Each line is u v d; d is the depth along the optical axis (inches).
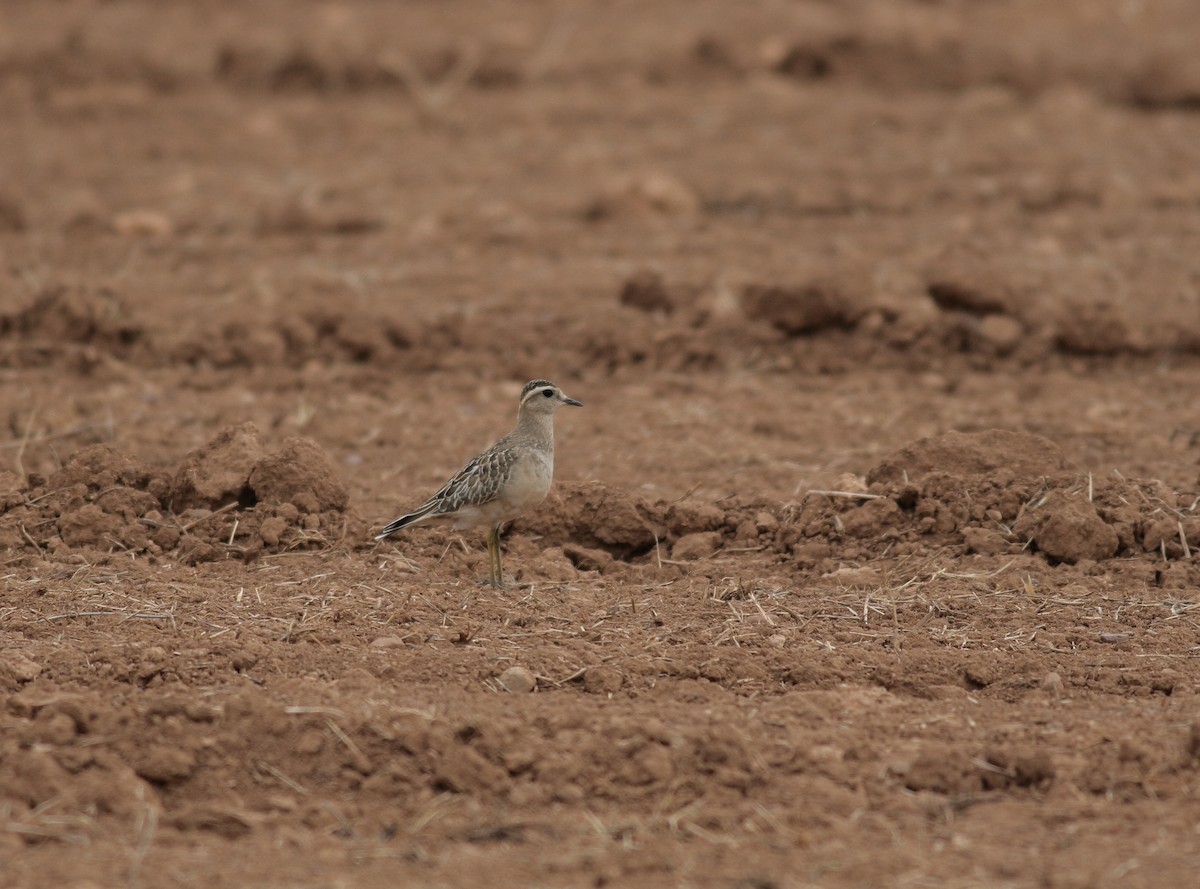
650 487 590.2
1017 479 539.2
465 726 372.2
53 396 682.2
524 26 1434.5
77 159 1128.8
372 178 1072.2
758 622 459.5
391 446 646.5
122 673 406.0
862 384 721.0
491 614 465.1
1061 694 414.6
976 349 749.3
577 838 339.0
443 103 1258.6
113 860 324.8
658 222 965.2
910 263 848.9
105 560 508.1
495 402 708.0
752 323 768.3
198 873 319.0
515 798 355.3
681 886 316.5
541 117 1217.4
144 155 1143.6
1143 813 346.3
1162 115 1208.8
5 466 601.3
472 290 835.4
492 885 316.5
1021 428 646.5
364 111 1244.5
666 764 361.4
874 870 320.5
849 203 983.6
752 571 511.5
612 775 361.4
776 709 396.8
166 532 522.3
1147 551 509.7
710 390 717.9
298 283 842.2
